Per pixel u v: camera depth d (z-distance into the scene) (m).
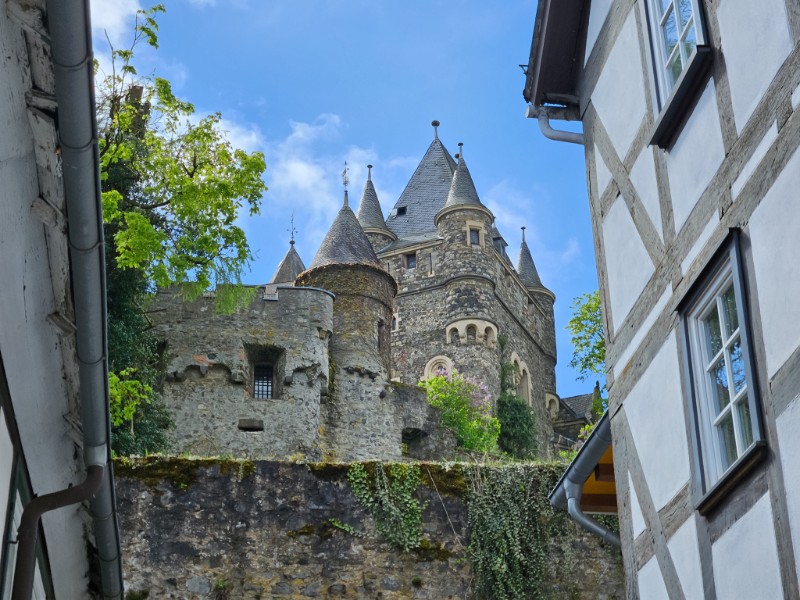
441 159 66.06
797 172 7.14
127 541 15.62
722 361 8.02
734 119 7.99
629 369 9.54
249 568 15.69
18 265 7.02
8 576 7.45
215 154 24.34
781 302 7.17
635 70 9.88
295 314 32.59
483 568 16.05
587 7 11.33
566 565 16.14
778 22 7.51
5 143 6.47
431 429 35.31
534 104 11.67
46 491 8.84
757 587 7.25
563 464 16.73
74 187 6.73
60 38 6.14
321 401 33.06
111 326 24.39
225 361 31.41
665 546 8.62
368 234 60.56
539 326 61.81
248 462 16.25
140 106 25.08
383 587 15.80
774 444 7.13
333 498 16.22
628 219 9.80
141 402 26.45
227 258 24.42
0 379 7.12
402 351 55.59
